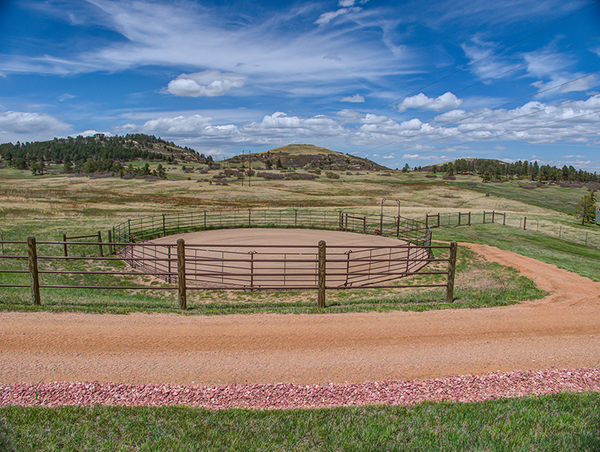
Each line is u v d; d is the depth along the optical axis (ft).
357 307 31.35
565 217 173.58
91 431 13.57
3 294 36.19
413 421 14.67
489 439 13.47
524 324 27.43
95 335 23.39
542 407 15.75
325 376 19.25
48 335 23.03
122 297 44.39
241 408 15.66
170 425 14.06
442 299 35.06
